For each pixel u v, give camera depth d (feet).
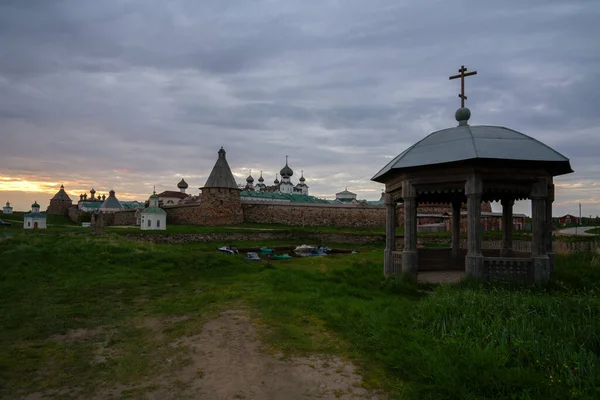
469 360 18.97
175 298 36.01
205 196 209.36
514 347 20.74
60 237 75.20
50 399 16.61
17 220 241.96
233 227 198.18
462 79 44.96
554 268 40.37
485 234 133.69
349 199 384.27
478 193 36.35
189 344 23.49
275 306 32.30
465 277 36.68
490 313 25.38
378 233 177.06
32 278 43.27
